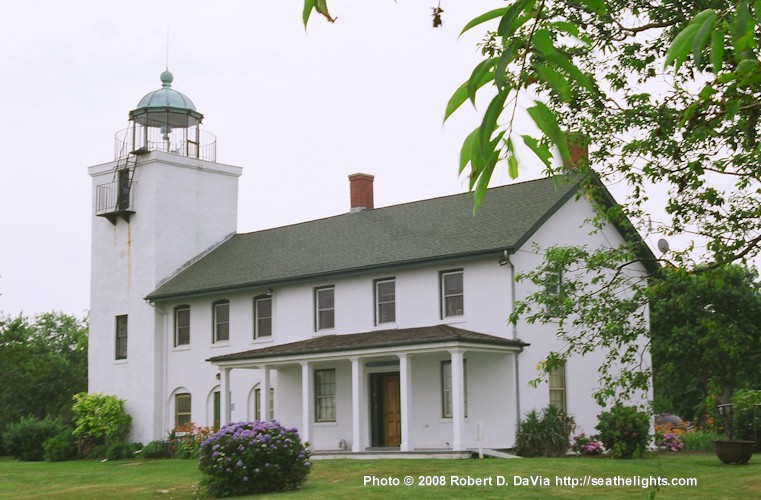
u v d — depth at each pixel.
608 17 12.42
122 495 20.00
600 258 12.89
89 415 34.44
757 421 27.86
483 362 26.62
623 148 12.55
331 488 19.22
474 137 2.58
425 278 28.25
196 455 30.59
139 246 35.91
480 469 20.73
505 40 2.50
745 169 10.91
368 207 35.53
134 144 36.94
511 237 26.44
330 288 30.83
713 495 16.77
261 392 29.34
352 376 27.27
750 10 2.68
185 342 34.62
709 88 4.37
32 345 51.03
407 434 25.59
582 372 28.06
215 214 37.69
